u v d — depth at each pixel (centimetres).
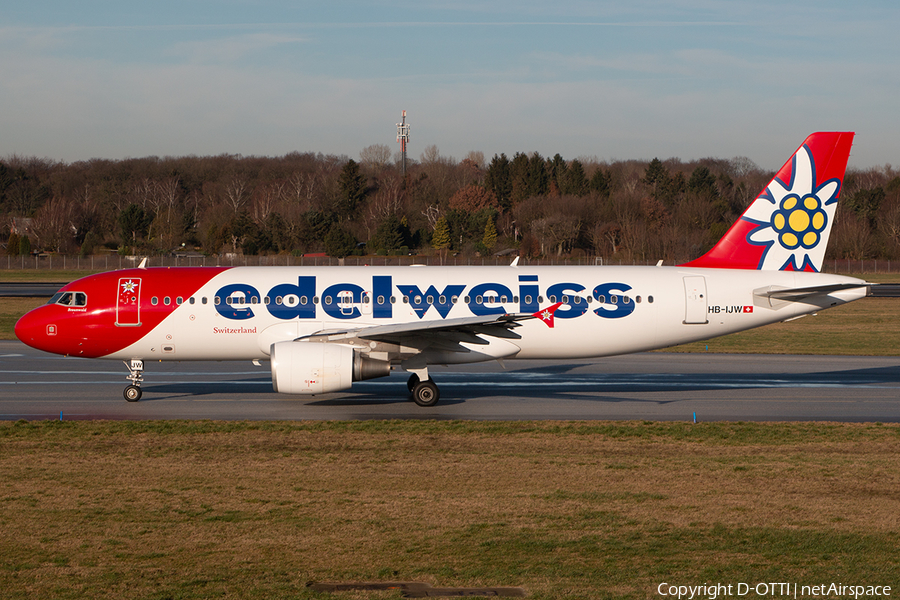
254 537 3222
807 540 3216
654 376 8038
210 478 4153
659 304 6681
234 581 2759
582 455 4728
